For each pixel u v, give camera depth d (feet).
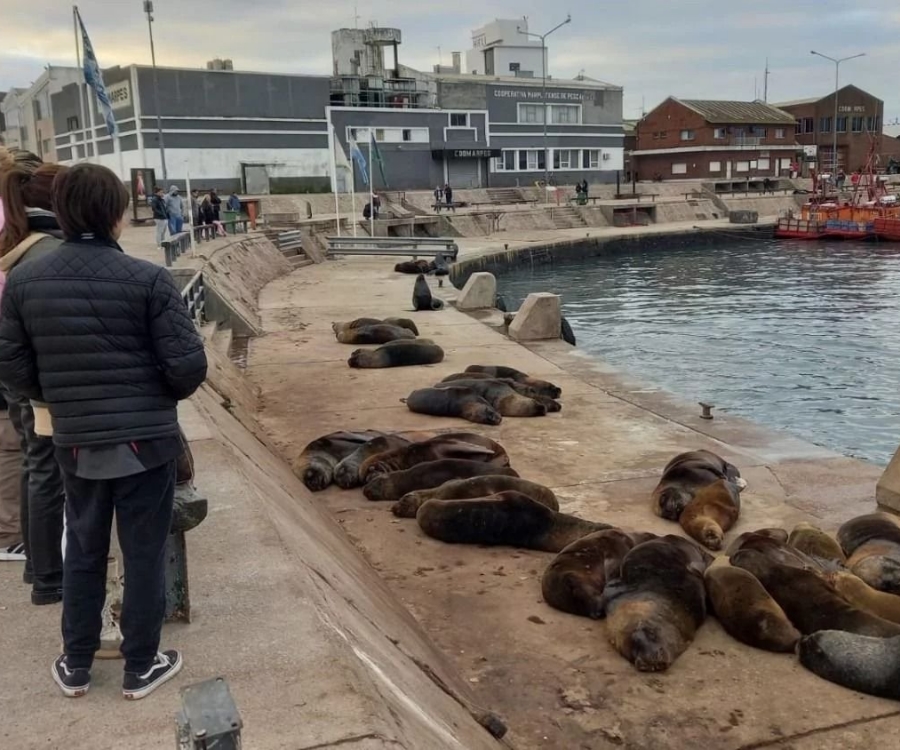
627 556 19.75
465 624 19.43
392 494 27.63
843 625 17.38
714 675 16.99
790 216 181.88
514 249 133.80
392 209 162.20
